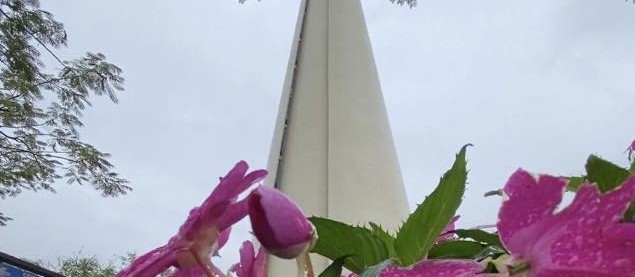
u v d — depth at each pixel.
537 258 0.46
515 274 0.46
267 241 0.50
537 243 0.46
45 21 9.93
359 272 0.67
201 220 0.55
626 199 0.43
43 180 10.66
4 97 10.15
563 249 0.44
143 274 0.55
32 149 10.41
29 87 10.16
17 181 10.28
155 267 0.55
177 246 0.55
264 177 0.56
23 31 9.84
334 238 0.67
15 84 10.13
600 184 0.59
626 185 0.43
